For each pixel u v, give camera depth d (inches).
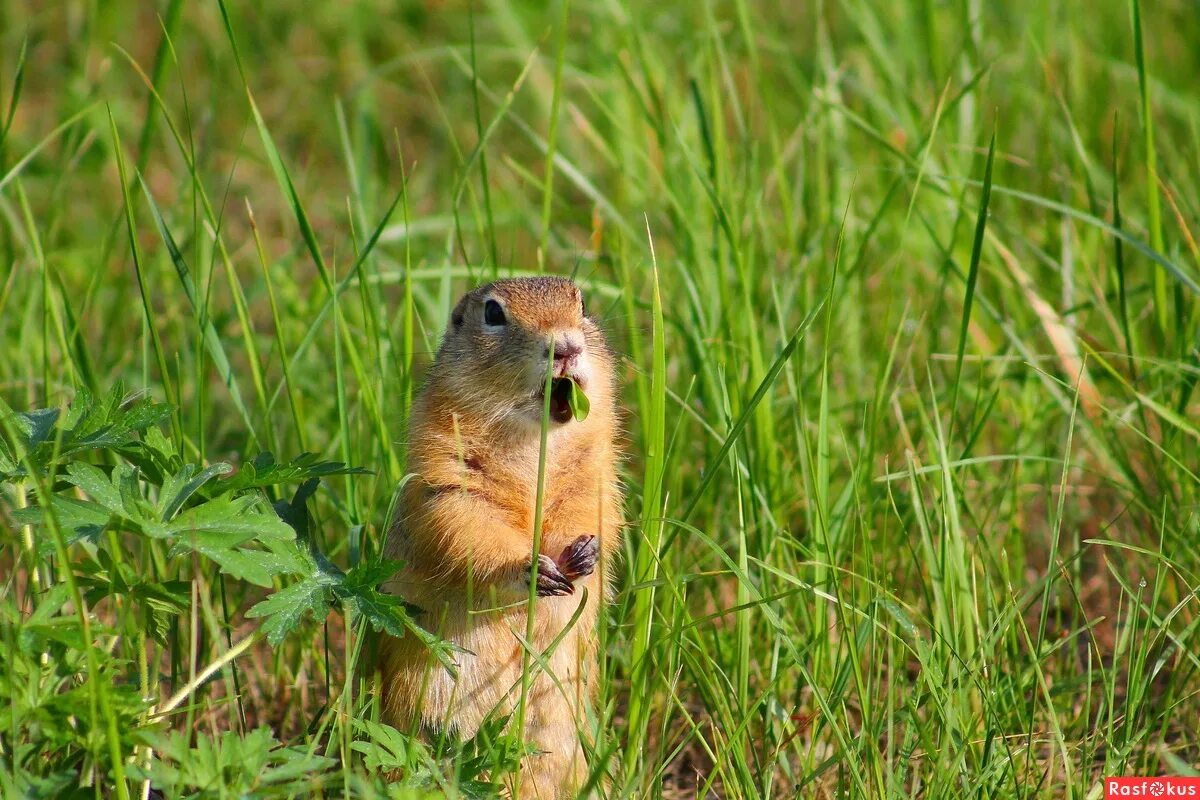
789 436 470.9
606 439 379.6
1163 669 410.9
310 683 414.6
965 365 513.7
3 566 448.1
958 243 548.4
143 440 320.8
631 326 458.6
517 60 794.2
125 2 872.3
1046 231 565.0
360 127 690.2
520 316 367.9
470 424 365.7
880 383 419.8
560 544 365.7
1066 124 619.5
